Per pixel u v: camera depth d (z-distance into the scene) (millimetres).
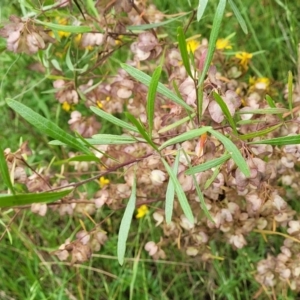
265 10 733
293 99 521
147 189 506
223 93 387
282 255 520
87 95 583
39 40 448
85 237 504
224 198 505
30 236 704
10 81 740
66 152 714
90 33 505
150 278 661
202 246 559
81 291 654
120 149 511
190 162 389
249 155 378
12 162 450
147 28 491
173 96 371
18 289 681
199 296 667
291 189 578
